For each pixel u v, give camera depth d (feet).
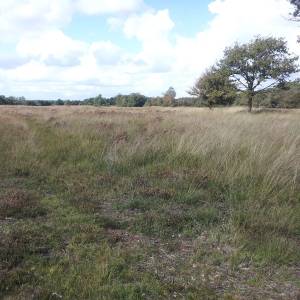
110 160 29.81
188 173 26.07
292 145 28.30
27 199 21.18
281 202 20.95
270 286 13.03
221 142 30.22
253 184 23.32
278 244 15.74
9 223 17.92
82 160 31.78
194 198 21.70
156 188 23.36
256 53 112.47
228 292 12.55
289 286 13.04
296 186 22.70
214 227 17.79
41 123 59.47
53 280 12.77
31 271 13.38
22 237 15.99
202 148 29.89
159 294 12.25
